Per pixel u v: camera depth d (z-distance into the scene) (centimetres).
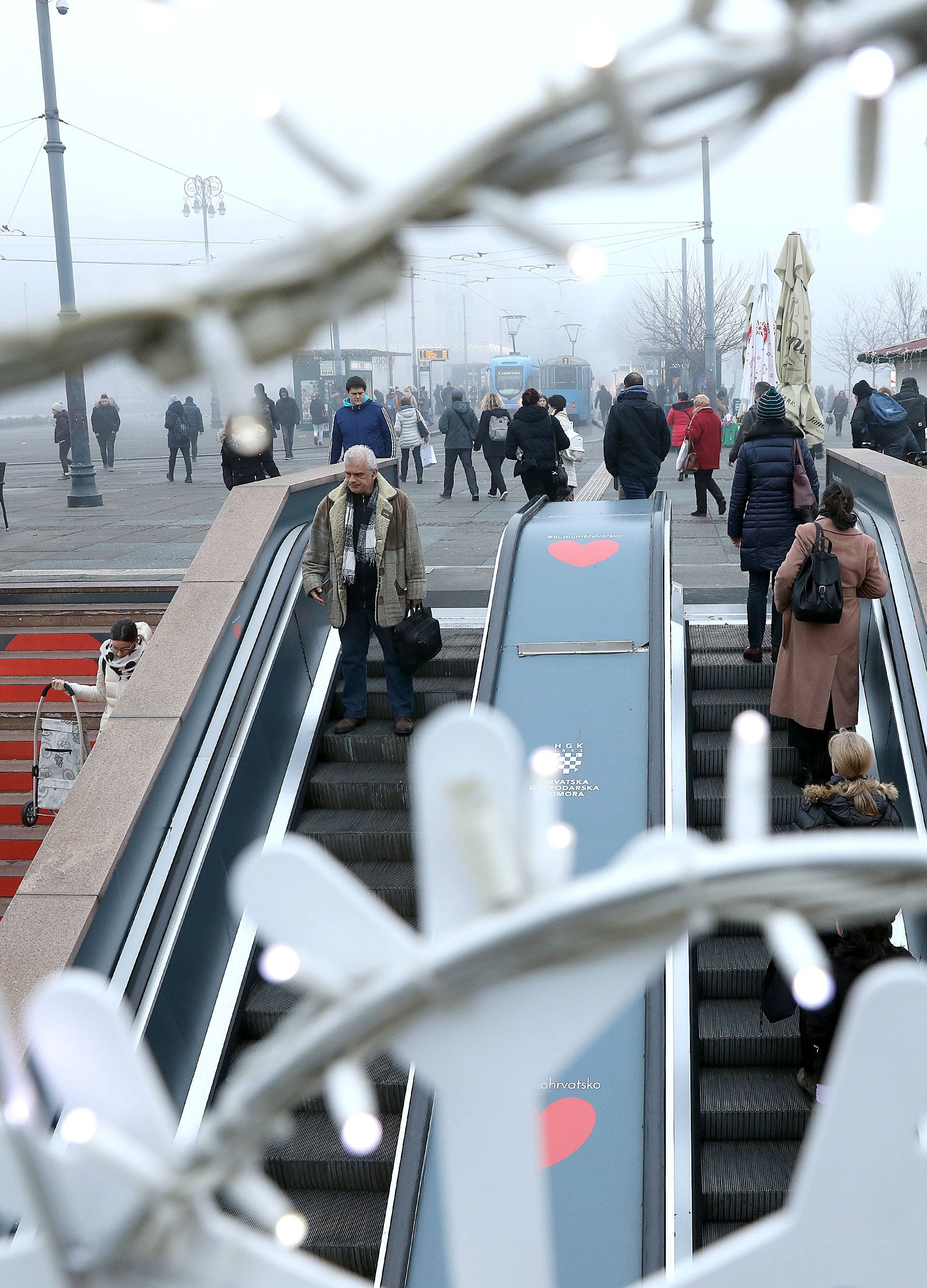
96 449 3788
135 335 38
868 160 39
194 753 641
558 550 777
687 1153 514
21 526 1705
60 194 1739
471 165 39
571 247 39
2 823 936
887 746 667
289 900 50
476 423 1841
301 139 40
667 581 734
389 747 782
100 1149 50
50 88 1733
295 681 782
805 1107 555
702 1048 589
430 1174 477
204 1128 49
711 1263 55
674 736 734
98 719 955
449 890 49
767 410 795
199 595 713
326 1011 48
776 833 697
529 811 49
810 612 653
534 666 689
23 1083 51
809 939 45
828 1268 54
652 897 46
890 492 733
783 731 777
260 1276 51
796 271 1400
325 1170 562
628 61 38
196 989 586
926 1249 53
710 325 3212
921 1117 51
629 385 1161
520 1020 49
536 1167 53
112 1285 50
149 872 581
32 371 37
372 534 752
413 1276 446
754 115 39
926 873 46
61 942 511
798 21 37
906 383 1827
